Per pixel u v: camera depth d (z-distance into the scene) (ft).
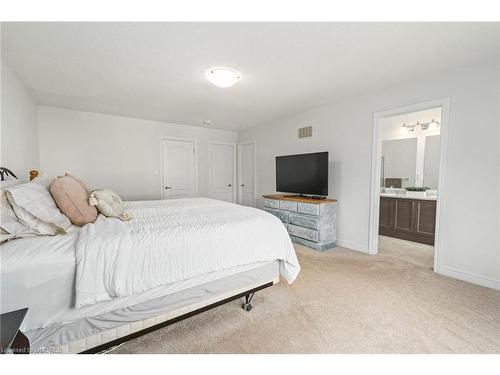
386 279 7.41
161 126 14.96
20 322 2.46
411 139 13.39
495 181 6.66
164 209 7.23
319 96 10.13
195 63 6.92
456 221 7.40
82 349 3.64
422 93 8.06
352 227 10.56
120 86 8.80
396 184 14.14
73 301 3.47
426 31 5.32
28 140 9.44
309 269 8.23
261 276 5.82
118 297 3.77
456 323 5.11
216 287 5.00
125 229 4.47
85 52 6.27
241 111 12.56
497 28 5.19
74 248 3.68
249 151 17.60
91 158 12.65
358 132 10.13
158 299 4.25
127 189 13.84
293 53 6.34
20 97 8.27
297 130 13.15
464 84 7.12
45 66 7.11
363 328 4.96
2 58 6.57
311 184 11.43
